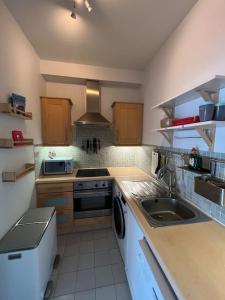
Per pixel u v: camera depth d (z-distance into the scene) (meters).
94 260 2.00
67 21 1.67
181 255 0.88
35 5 1.47
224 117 1.04
